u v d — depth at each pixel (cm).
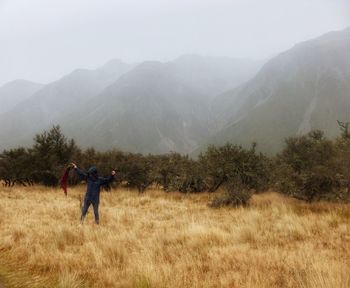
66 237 859
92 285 560
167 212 1360
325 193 1666
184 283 546
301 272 570
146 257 677
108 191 2297
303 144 2048
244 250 734
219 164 2241
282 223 1040
